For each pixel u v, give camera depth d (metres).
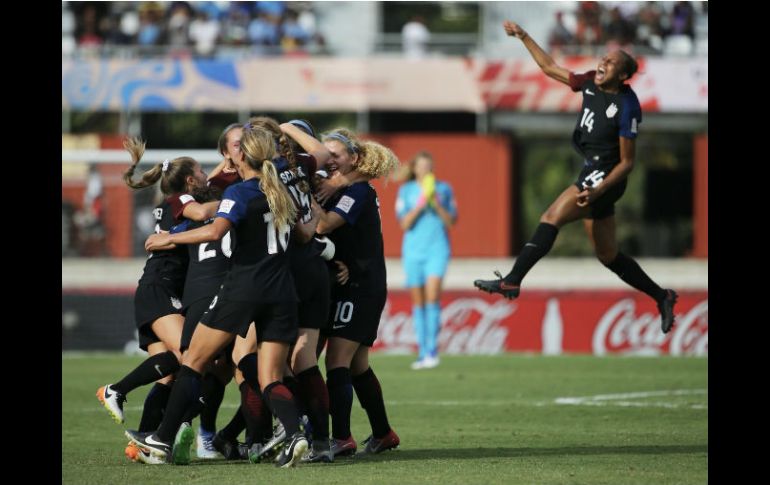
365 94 93.88
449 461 25.44
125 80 92.25
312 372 25.47
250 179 24.03
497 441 29.77
